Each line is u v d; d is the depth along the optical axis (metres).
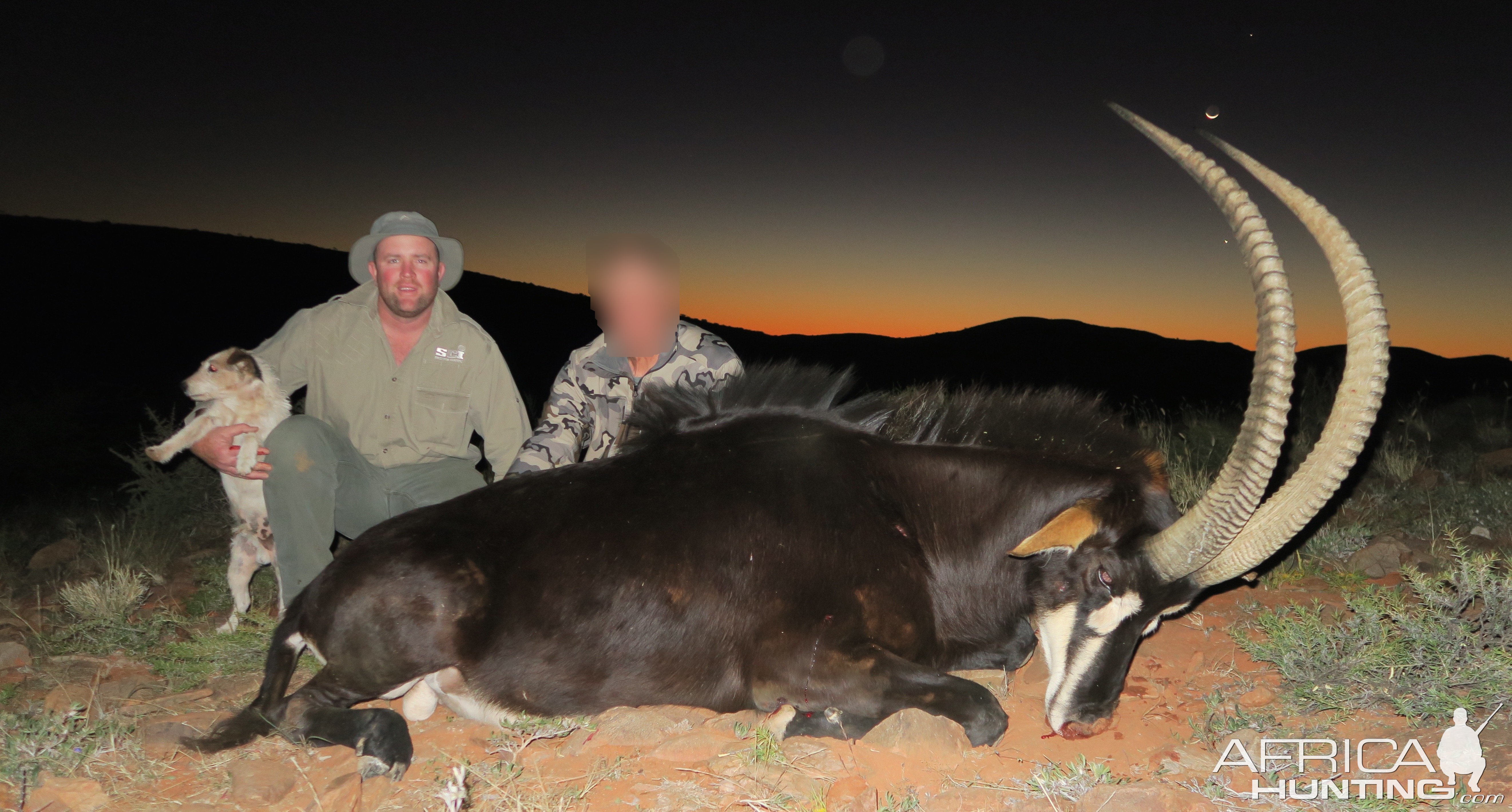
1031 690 4.60
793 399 4.61
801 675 4.05
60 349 31.81
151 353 33.50
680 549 4.07
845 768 3.69
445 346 5.48
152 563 7.17
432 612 3.94
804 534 4.12
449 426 5.56
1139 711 4.32
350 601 3.98
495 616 4.01
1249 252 3.31
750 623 4.09
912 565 4.29
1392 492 8.20
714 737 3.87
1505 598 4.34
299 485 5.09
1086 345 46.22
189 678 4.84
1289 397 3.33
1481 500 7.50
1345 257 3.26
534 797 3.49
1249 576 4.14
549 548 4.07
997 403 4.64
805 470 4.29
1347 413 3.33
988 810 3.42
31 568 7.57
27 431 15.03
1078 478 4.31
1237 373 39.25
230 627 5.45
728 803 3.46
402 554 4.01
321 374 5.46
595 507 4.16
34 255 47.06
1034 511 4.37
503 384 5.64
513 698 4.12
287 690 4.71
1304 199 3.29
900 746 3.76
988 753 3.82
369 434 5.53
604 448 5.31
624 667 4.09
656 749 3.84
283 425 5.11
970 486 4.45
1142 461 4.30
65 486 12.59
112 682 4.74
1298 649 4.43
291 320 5.59
